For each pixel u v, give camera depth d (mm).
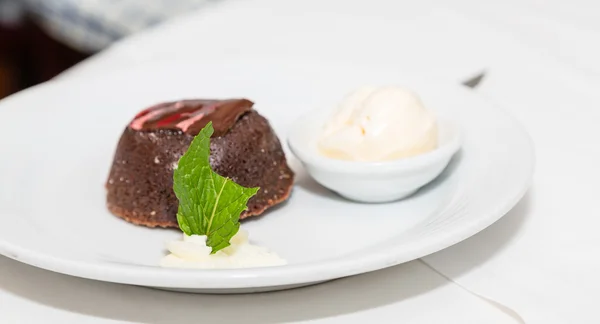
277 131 614
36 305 464
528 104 632
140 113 560
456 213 488
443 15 787
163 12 1000
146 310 460
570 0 802
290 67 652
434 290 466
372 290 469
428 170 535
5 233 471
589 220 507
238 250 486
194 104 562
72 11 979
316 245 513
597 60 688
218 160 536
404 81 625
